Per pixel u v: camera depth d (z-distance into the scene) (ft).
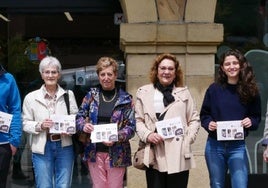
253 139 23.06
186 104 17.37
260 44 23.13
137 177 21.56
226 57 17.34
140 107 17.40
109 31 24.14
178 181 17.04
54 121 17.37
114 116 16.94
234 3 23.09
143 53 21.49
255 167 23.03
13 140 17.62
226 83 17.57
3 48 24.45
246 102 17.26
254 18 23.12
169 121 16.84
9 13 24.03
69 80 24.29
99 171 17.07
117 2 23.67
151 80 17.53
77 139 17.84
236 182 17.22
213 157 17.52
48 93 17.90
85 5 23.73
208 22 21.45
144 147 17.16
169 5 21.52
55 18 24.26
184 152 16.87
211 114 17.70
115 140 16.69
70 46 24.31
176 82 17.51
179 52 21.58
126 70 21.84
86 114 17.28
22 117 18.11
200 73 21.61
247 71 17.24
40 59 24.40
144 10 21.35
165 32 21.30
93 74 24.26
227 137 17.12
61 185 17.76
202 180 21.71
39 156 17.74
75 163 24.58
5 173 17.78
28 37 24.40
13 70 24.54
